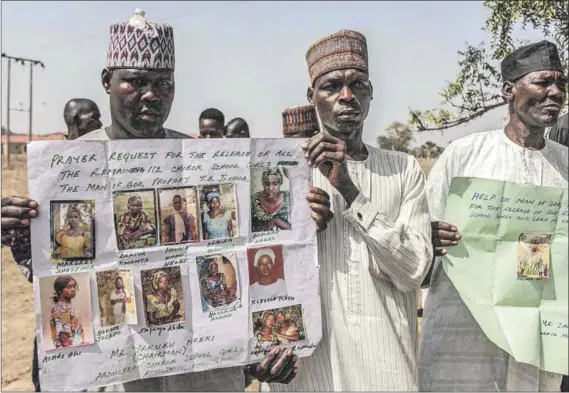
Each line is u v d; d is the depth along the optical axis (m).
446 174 2.96
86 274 2.29
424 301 3.17
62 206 2.26
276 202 2.48
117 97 2.39
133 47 2.34
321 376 2.59
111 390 2.45
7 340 6.20
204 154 2.40
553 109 2.70
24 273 2.45
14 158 19.19
